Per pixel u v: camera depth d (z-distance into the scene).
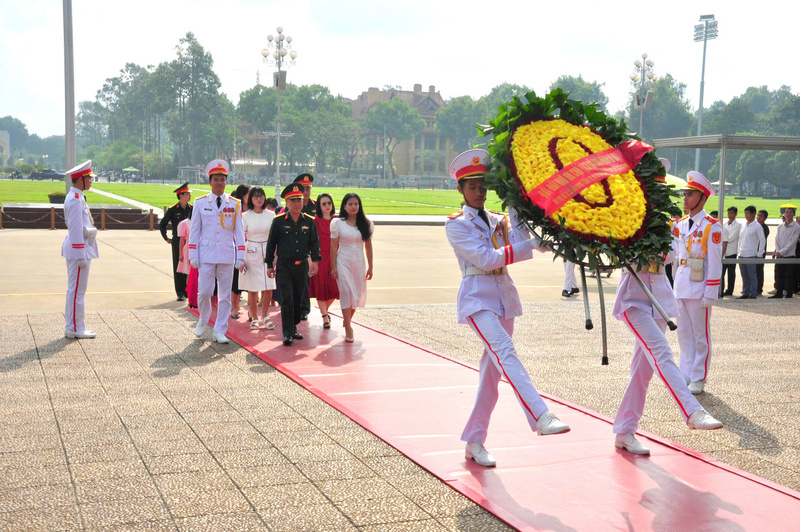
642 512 3.85
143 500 3.92
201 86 131.88
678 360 8.01
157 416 5.47
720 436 5.33
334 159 130.12
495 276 4.44
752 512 3.87
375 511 3.83
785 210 14.16
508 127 4.57
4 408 5.59
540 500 3.99
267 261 8.38
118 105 177.00
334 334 9.05
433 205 52.81
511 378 4.12
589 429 5.32
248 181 114.12
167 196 57.78
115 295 12.02
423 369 7.18
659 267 5.28
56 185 78.50
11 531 3.51
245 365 7.25
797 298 13.89
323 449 4.81
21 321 9.33
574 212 4.05
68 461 4.49
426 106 142.50
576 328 9.69
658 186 4.41
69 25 20.92
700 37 68.75
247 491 4.07
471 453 4.59
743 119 110.81
